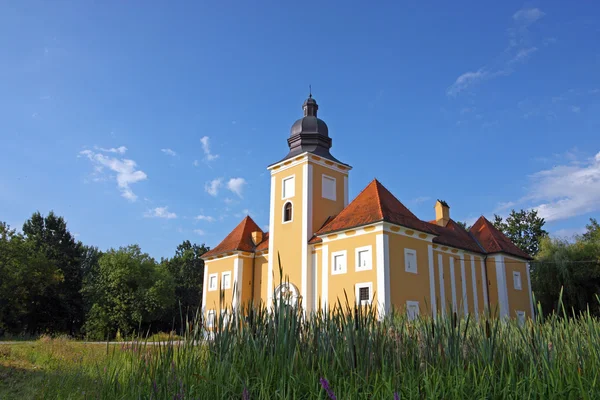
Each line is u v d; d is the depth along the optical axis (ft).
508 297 113.60
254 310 22.40
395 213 90.22
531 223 199.62
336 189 111.34
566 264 121.19
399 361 18.63
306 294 96.17
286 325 20.58
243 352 20.27
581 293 120.16
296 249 102.06
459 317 22.16
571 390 16.20
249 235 128.88
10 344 67.36
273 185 113.09
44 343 59.82
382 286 80.84
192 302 226.79
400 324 22.03
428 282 90.79
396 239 86.63
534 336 19.58
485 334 19.79
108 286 161.38
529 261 126.62
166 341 22.74
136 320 154.92
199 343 22.18
